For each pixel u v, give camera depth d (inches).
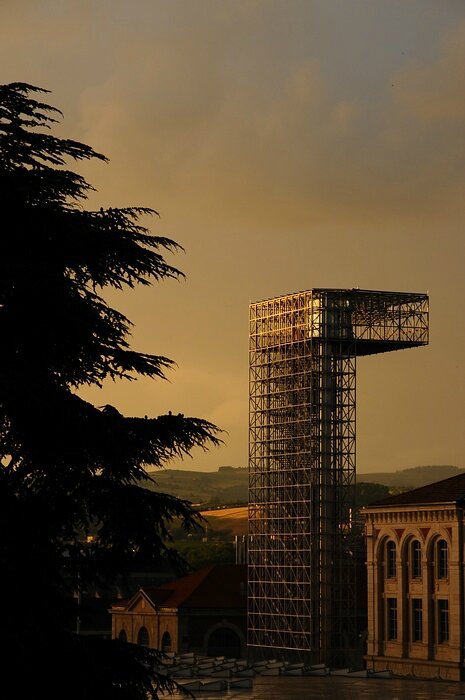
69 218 3149.6
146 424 3102.9
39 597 2920.8
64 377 3186.5
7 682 2792.8
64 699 2869.1
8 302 3063.5
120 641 3100.4
